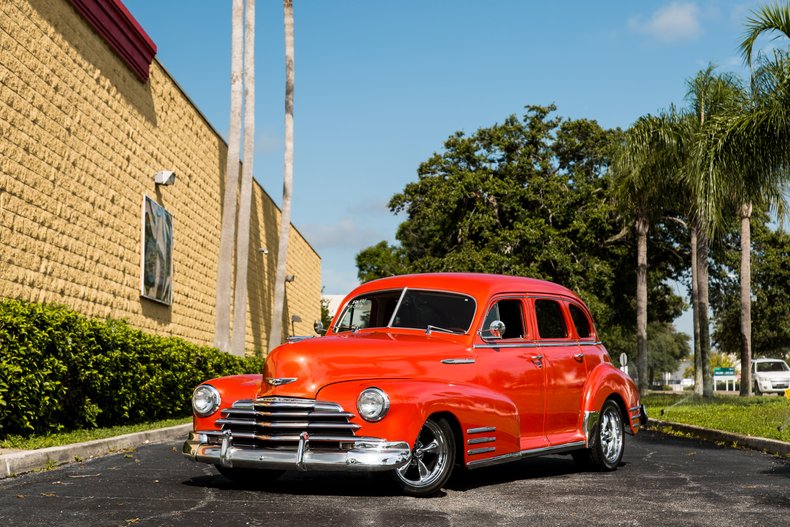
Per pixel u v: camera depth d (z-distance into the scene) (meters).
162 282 17.84
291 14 28.42
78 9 13.80
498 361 8.10
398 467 6.74
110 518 5.96
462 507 6.62
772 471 9.24
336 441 6.86
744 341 30.84
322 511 6.31
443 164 41.06
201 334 21.25
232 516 6.07
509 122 40.72
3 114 11.50
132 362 13.00
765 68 17.22
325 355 7.16
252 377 7.82
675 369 91.81
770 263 44.69
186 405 15.78
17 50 11.90
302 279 38.25
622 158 24.34
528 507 6.66
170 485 7.57
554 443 8.58
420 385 7.09
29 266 12.23
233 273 25.00
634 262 39.50
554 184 37.62
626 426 9.98
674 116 23.77
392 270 54.28
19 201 11.94
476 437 7.41
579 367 9.16
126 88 16.00
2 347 9.62
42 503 6.54
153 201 17.25
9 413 9.70
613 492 7.53
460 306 8.20
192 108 20.28
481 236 37.94
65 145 13.40
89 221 14.30
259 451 7.03
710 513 6.45
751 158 17.19
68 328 10.98
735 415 17.45
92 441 10.08
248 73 22.94
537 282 9.22
